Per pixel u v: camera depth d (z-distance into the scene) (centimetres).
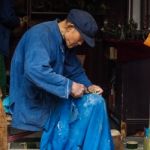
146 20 598
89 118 333
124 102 515
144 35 503
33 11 662
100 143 331
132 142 469
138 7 609
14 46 637
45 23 336
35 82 313
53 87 313
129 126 516
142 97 515
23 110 339
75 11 329
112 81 573
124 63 507
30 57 315
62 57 336
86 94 343
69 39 329
